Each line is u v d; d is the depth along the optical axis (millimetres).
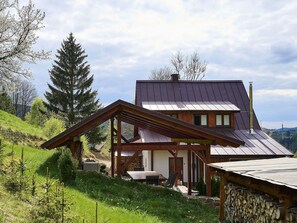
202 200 15789
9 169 10750
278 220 7812
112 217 9312
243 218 10578
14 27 15695
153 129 20625
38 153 18297
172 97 30547
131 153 33250
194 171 26672
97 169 19031
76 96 46344
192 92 31125
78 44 47250
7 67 16156
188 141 17438
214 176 18438
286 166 9422
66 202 8133
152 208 12547
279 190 7008
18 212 7352
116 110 16453
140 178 19469
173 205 13617
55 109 45969
